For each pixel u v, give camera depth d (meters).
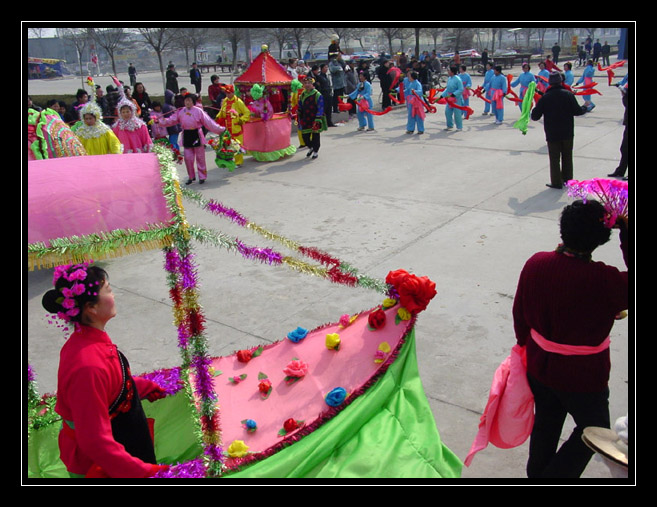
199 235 3.02
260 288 5.99
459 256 6.38
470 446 3.51
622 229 2.68
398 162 11.09
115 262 7.00
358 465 2.82
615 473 2.81
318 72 15.45
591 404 2.71
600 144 11.23
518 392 2.93
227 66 42.16
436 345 4.65
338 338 3.63
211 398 3.00
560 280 2.64
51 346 5.13
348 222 7.77
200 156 10.25
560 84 8.17
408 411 3.12
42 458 3.32
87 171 2.92
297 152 12.68
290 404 3.41
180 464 2.82
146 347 4.98
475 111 17.48
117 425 2.72
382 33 45.81
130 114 9.15
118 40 35.06
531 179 9.20
